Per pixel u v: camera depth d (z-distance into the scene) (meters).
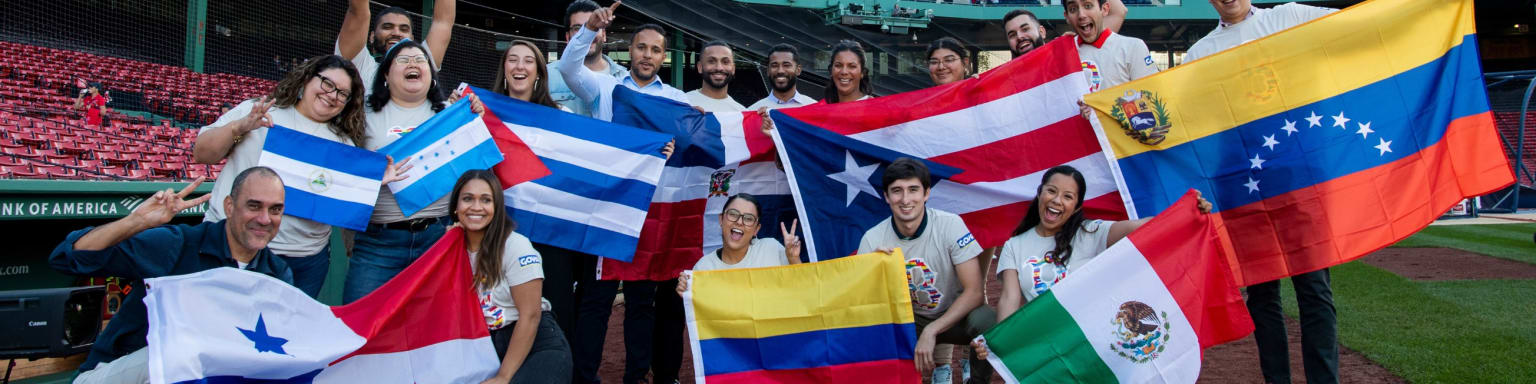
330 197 3.53
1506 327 5.52
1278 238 3.81
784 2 20.94
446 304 3.38
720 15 14.66
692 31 14.76
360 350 3.19
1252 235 3.85
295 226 3.48
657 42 4.95
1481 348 4.89
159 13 19.69
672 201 4.45
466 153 3.94
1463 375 4.29
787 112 4.50
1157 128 4.03
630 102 4.53
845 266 3.59
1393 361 4.65
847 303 3.56
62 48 18.12
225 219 3.10
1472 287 7.54
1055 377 3.30
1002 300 3.59
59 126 10.23
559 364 3.48
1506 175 3.64
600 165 4.25
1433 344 5.04
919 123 4.49
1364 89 3.86
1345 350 5.00
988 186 4.38
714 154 4.52
